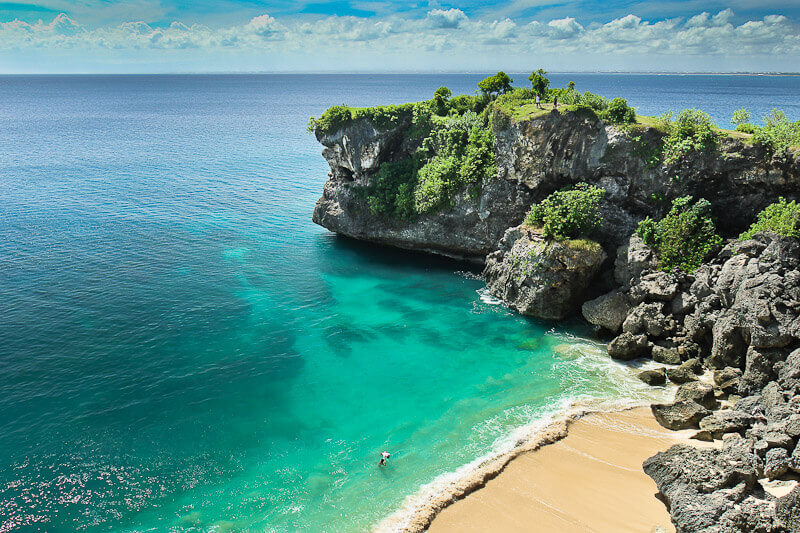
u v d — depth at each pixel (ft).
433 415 100.99
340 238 203.92
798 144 125.39
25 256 172.86
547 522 75.61
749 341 104.17
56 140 424.46
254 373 113.80
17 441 90.63
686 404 94.79
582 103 148.05
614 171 143.95
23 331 125.90
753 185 130.82
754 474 73.15
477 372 115.34
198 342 125.39
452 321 138.62
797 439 78.64
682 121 137.80
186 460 88.22
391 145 192.95
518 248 144.56
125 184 279.49
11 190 257.75
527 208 158.71
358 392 108.37
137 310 139.44
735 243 122.31
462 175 167.53
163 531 74.54
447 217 174.70
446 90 196.95
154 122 563.48
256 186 283.79
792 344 97.91
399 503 79.20
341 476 85.30
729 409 95.96
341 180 200.34
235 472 86.02
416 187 179.83
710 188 135.54
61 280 155.43
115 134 466.29
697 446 88.17
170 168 322.96
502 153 157.79
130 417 98.07
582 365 117.08
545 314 138.00
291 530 74.74
